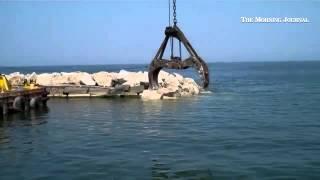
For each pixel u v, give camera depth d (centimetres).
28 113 3612
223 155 1898
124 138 2383
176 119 3127
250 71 16525
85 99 4831
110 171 1673
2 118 3306
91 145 2195
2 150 2114
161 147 2109
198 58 4494
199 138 2327
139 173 1642
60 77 5347
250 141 2205
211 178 1557
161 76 5491
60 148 2136
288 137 2308
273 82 7931
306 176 1556
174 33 4547
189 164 1758
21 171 1705
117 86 5031
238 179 1537
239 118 3119
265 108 3725
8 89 3691
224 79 9625
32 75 5531
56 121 3136
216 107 3838
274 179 1526
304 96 4838
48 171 1694
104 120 3162
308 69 17050
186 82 5638
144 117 3272
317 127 2642
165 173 1634
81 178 1585
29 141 2347
